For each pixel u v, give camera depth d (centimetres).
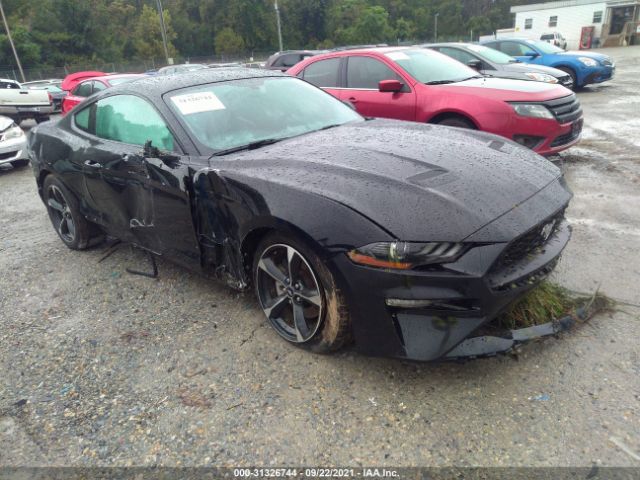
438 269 221
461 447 215
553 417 226
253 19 7600
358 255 230
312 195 248
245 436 230
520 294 237
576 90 1407
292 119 363
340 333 256
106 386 272
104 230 419
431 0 10000
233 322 322
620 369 252
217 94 357
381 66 622
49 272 422
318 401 248
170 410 250
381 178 250
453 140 318
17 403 264
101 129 394
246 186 273
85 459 225
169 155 318
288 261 267
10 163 848
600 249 383
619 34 3875
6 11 6156
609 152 680
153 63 5362
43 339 321
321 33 8156
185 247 330
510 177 264
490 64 941
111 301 364
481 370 259
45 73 4978
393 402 243
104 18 6650
